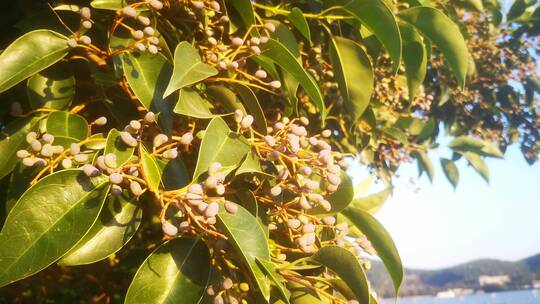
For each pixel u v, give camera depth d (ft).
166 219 1.25
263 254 1.17
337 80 1.84
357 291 1.37
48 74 1.45
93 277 2.41
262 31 1.70
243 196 1.42
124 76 1.42
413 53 1.86
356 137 2.33
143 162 1.15
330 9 1.79
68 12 1.53
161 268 1.18
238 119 1.40
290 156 1.41
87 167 1.13
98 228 1.23
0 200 1.49
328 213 1.60
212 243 1.29
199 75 1.31
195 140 1.54
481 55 3.96
